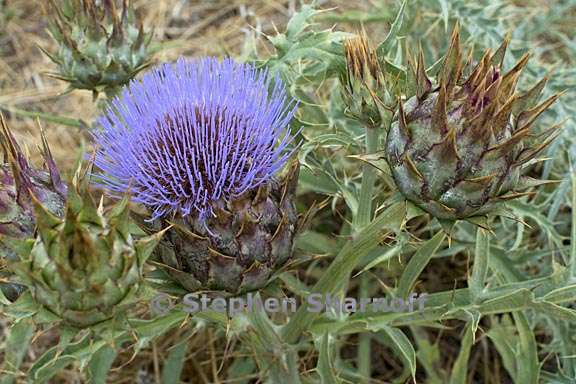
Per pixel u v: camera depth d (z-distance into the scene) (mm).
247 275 298
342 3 573
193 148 309
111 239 269
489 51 272
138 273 278
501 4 438
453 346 427
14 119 531
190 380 422
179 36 575
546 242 418
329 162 366
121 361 422
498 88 269
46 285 269
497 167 276
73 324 277
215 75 324
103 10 369
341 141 333
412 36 474
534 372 344
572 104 419
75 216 259
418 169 280
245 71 333
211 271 296
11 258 292
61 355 336
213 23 584
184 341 368
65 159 510
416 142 280
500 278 371
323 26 538
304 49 362
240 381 404
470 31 431
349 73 316
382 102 304
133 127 317
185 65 330
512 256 381
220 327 344
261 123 313
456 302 328
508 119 274
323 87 503
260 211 298
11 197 297
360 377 390
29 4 584
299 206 446
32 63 562
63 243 263
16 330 344
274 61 367
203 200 296
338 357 394
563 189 385
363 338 408
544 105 271
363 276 422
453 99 278
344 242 422
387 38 345
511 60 419
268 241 299
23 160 302
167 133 315
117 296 273
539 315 382
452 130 268
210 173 301
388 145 293
